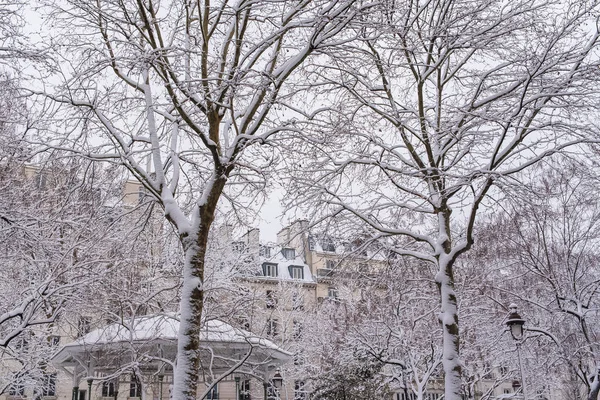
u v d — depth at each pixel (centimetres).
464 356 2270
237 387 1859
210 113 1236
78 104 1209
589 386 1998
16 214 1505
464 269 2269
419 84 1603
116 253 1700
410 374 2430
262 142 1238
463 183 1413
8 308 1825
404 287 2027
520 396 2352
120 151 1346
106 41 1227
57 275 1508
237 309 1734
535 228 2212
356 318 2398
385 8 1210
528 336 2142
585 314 2066
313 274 5112
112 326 1630
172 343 1584
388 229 1570
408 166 1695
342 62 1372
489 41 1470
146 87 1253
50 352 2180
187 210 1564
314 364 3234
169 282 1842
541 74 1427
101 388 3172
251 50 1191
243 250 2141
